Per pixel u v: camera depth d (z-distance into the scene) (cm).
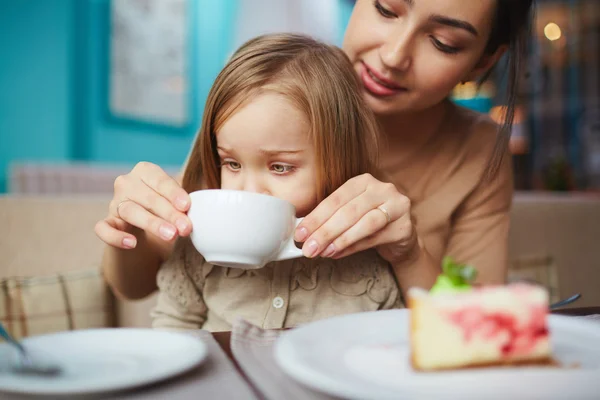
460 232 128
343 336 54
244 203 67
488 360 47
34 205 128
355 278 98
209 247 70
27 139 420
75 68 436
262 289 96
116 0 446
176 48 481
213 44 503
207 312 101
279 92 83
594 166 598
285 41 98
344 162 93
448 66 103
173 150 489
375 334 56
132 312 129
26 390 40
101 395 43
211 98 87
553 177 284
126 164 463
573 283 174
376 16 104
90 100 443
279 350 47
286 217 71
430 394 39
